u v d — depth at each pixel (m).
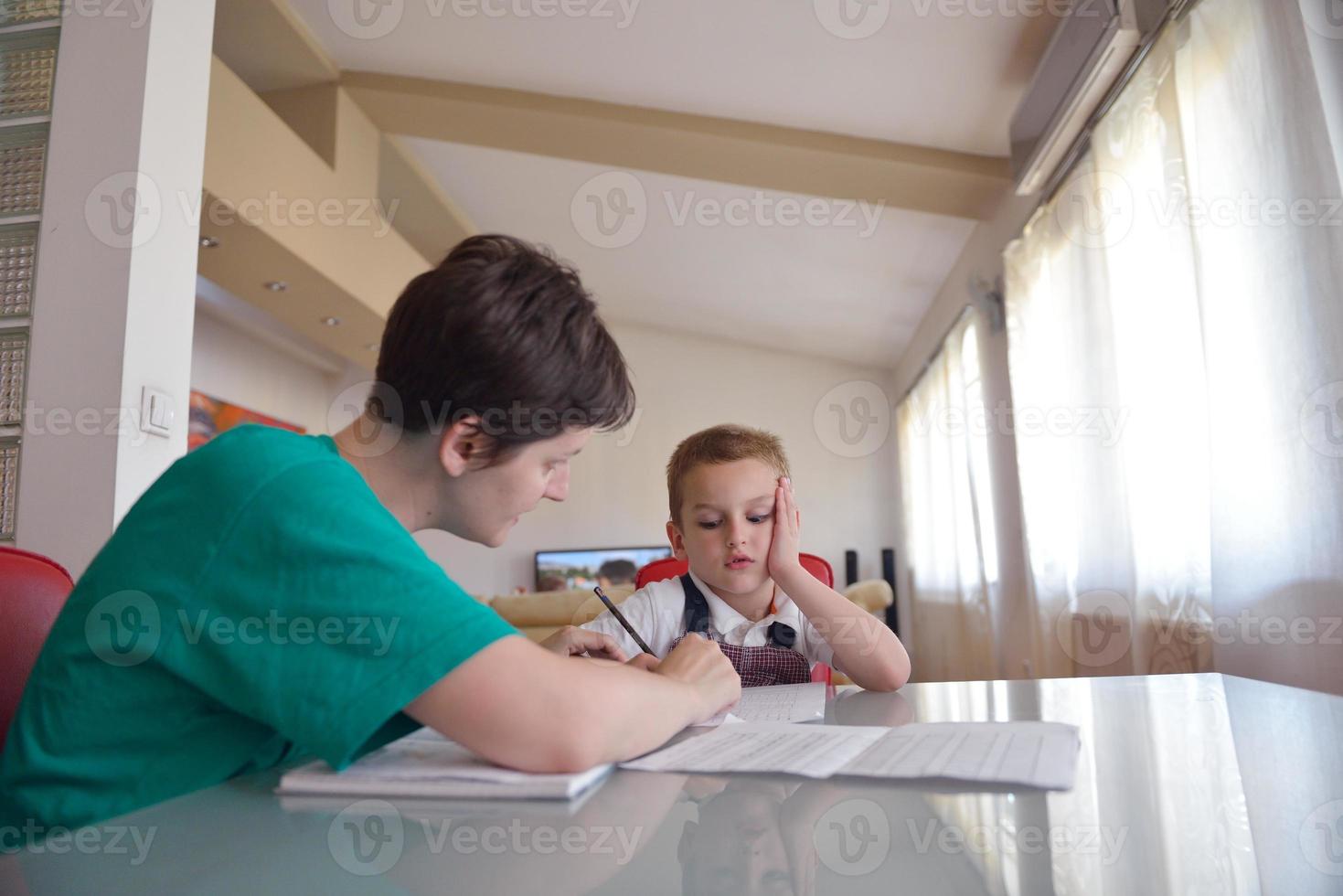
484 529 0.72
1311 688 1.60
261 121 3.59
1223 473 1.85
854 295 5.63
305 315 4.73
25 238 1.77
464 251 0.68
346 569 0.55
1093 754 0.57
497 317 0.63
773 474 1.28
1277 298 1.69
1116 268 2.51
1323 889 0.32
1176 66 2.09
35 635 0.79
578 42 3.54
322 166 4.07
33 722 0.59
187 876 0.37
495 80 4.07
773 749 0.61
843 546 7.20
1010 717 0.74
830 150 3.71
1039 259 3.17
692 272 5.93
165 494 0.60
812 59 3.21
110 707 0.57
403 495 0.70
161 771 0.59
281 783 0.54
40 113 1.80
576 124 4.04
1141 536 2.42
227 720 0.60
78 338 1.70
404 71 4.20
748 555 1.25
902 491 6.80
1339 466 1.55
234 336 6.06
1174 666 2.25
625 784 0.53
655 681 0.63
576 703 0.54
